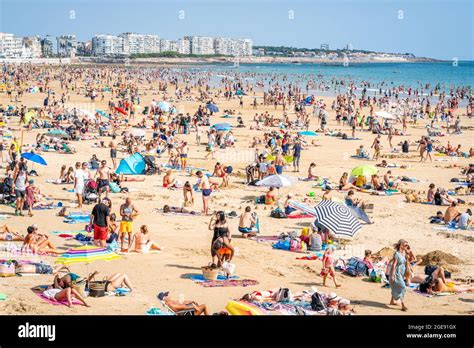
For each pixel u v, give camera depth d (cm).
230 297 1681
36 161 2759
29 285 1683
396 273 1659
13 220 2427
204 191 2708
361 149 4541
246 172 3497
